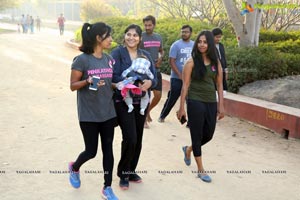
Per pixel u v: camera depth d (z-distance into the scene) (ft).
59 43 76.23
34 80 35.81
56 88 32.71
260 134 23.13
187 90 15.92
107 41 13.51
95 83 13.11
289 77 30.86
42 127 22.22
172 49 22.61
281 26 54.24
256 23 33.96
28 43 72.64
